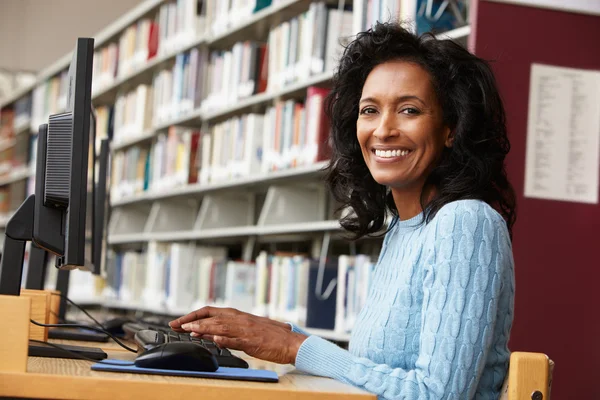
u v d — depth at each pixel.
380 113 1.68
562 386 2.88
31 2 7.70
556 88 2.94
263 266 3.96
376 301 1.66
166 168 5.18
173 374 1.23
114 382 1.11
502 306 1.43
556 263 2.91
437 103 1.65
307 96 3.69
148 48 5.62
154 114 5.45
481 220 1.42
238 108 4.42
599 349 2.91
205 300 4.54
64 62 7.19
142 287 5.39
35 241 1.45
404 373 1.38
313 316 3.46
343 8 3.81
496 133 1.65
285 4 3.95
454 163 1.63
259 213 4.84
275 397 1.15
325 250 3.61
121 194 5.82
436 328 1.38
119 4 7.66
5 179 8.42
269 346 1.50
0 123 8.86
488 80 1.65
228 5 4.62
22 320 1.14
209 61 4.95
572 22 2.97
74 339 2.06
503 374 1.44
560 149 2.93
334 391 1.18
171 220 5.46
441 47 1.65
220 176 4.53
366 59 1.76
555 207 2.92
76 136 1.43
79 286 6.10
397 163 1.64
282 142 3.90
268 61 4.23
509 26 2.90
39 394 1.11
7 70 8.12
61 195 1.43
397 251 1.67
